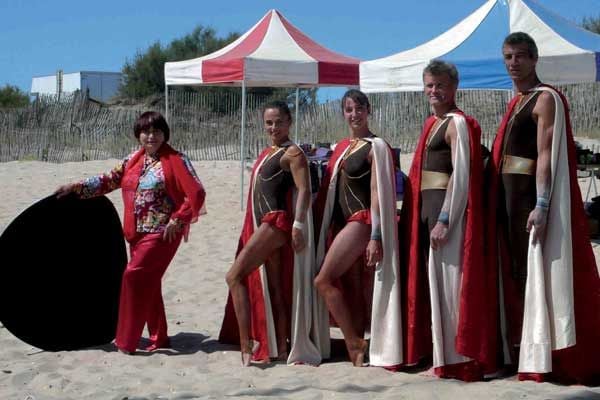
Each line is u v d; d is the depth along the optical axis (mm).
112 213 6113
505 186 4898
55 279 5891
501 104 22156
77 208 5957
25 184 15062
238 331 5914
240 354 5664
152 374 5293
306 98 28500
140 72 43656
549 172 4719
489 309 4895
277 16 12531
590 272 4773
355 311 5480
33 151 22672
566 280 4680
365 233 5230
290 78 11555
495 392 4543
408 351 5070
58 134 22906
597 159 11047
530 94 4848
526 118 4820
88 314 6004
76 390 5012
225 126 23000
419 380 4891
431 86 5016
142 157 5777
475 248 4859
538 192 4723
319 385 4910
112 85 46250
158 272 5699
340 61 12016
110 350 5867
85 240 6000
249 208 5512
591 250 4816
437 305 4895
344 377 5031
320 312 5469
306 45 12312
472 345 4812
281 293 5496
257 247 5328
